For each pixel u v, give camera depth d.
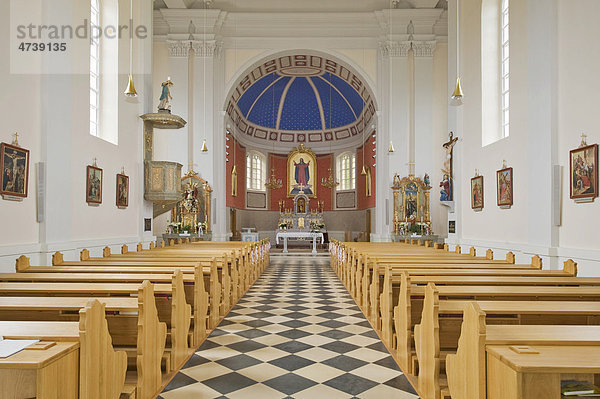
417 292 4.77
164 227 17.95
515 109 9.50
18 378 2.41
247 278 10.62
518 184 9.31
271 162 27.56
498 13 11.30
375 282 6.78
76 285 4.67
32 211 7.08
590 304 3.82
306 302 8.89
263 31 18.67
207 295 6.28
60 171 7.74
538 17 8.28
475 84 11.74
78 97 8.82
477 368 2.63
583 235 7.12
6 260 6.34
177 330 4.75
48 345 2.51
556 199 7.79
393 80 18.00
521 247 8.90
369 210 23.34
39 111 7.29
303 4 18.52
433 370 3.67
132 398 3.56
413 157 17.84
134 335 4.00
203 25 18.06
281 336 6.21
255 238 20.39
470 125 12.08
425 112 17.92
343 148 26.73
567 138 7.55
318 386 4.34
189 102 18.00
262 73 20.77
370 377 4.60
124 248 9.17
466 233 12.40
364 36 18.61
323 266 15.87
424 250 10.62
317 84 25.16
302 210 26.86
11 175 6.50
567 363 2.21
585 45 7.07
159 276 5.37
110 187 10.27
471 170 12.02
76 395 2.65
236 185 23.64
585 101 7.07
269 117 26.77
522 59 9.18
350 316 7.57
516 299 4.48
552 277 5.62
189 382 4.41
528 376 2.18
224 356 5.27
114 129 10.68
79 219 8.84
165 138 17.89
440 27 18.25
